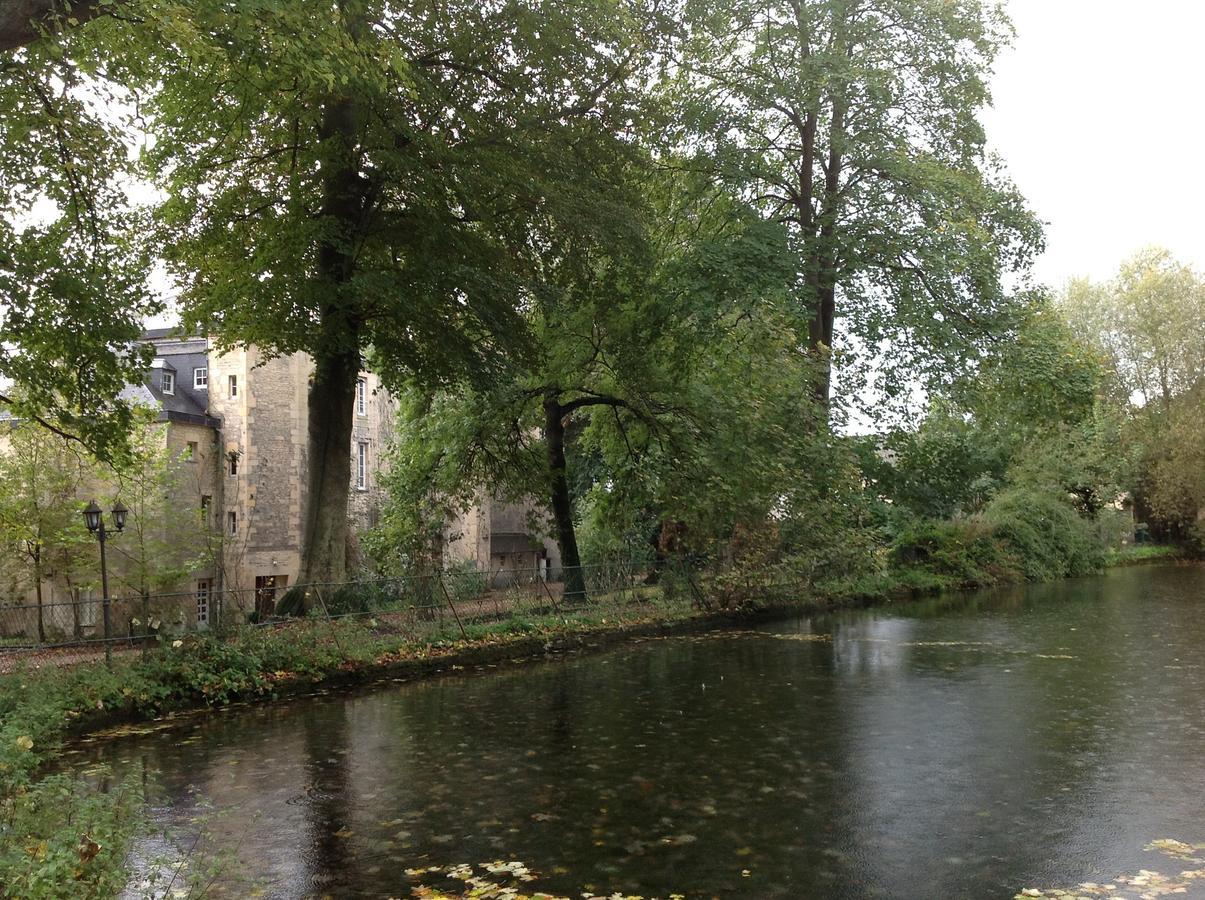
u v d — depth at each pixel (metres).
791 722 11.60
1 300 14.91
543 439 32.84
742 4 25.36
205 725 12.04
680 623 22.06
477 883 6.29
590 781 8.96
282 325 17.94
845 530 25.78
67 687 11.91
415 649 16.77
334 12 12.76
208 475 36.47
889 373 27.14
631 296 22.36
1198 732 10.73
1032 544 38.53
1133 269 54.94
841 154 26.91
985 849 6.86
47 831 5.27
